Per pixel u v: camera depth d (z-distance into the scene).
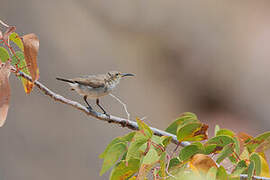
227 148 3.58
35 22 15.16
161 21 19.92
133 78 17.88
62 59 15.32
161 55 19.52
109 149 3.58
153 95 18.02
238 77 20.11
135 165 3.56
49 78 14.52
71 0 17.08
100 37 17.27
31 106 13.52
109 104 15.27
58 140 13.52
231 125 18.88
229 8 21.44
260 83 20.06
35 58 3.71
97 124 14.36
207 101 19.70
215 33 20.77
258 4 21.75
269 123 19.00
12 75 13.45
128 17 18.91
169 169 3.38
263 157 4.18
